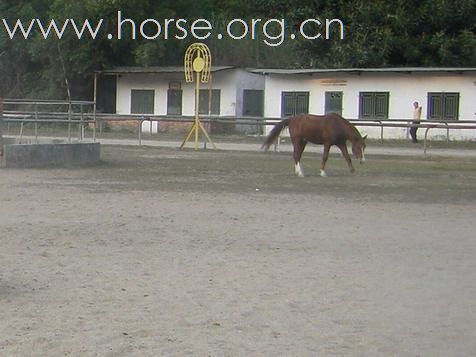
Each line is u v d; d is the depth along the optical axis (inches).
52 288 337.4
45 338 267.9
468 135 1539.1
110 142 1369.3
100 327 281.6
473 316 303.1
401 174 873.5
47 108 1942.7
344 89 1665.8
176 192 677.3
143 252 417.7
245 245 441.1
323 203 619.2
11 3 2052.2
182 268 380.2
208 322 290.0
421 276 370.9
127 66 1950.1
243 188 714.8
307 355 254.1
